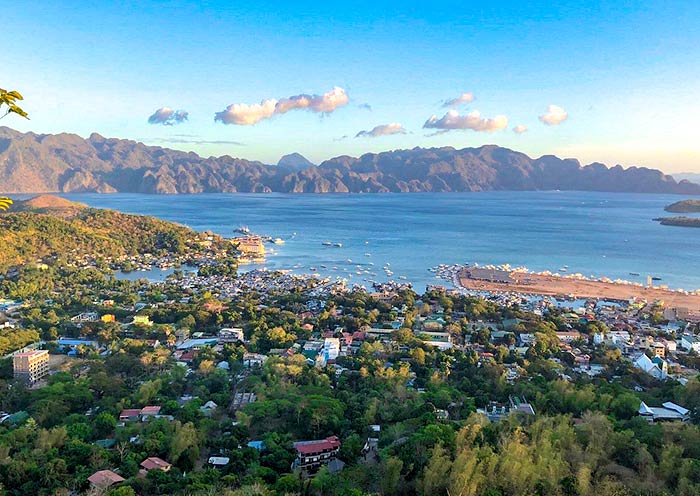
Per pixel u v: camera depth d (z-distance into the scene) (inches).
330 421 4817.9
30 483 3715.6
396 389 5639.8
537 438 4052.7
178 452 4197.8
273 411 5022.1
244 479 3806.6
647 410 5068.9
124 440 4475.9
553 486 3385.8
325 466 4001.0
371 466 3988.7
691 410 5132.9
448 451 3816.4
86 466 3991.1
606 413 4980.3
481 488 3405.5
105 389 5713.6
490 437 4101.9
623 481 3567.9
